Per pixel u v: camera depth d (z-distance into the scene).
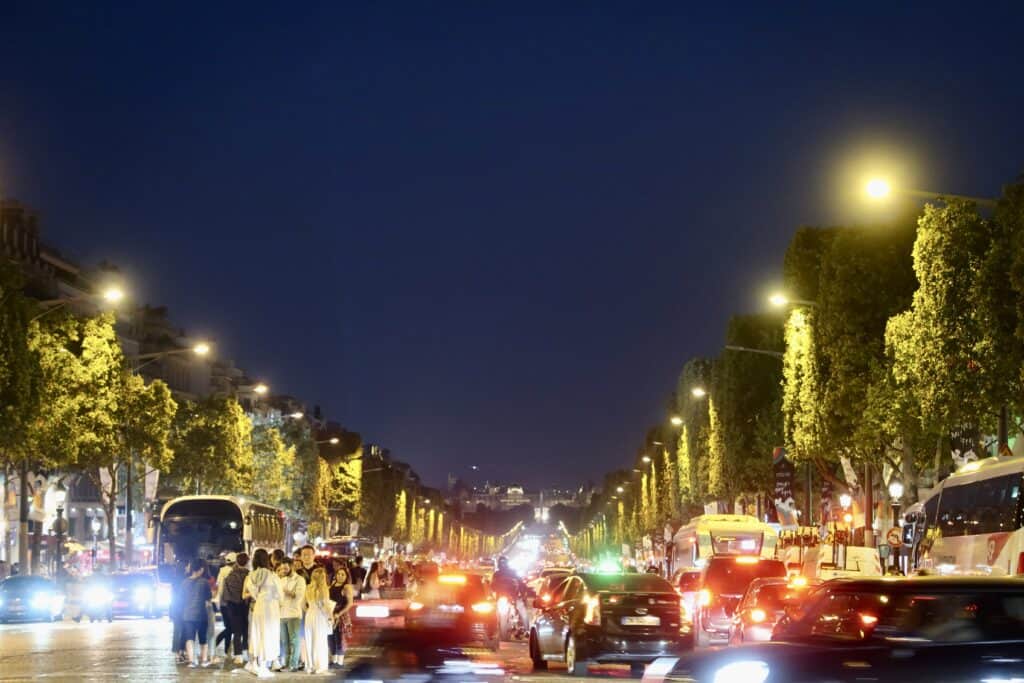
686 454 145.75
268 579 35.97
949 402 53.09
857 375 68.75
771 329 107.25
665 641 37.06
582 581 38.75
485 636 31.94
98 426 87.62
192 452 129.12
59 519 98.94
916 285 68.25
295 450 177.62
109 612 78.88
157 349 176.62
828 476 84.06
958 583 16.94
